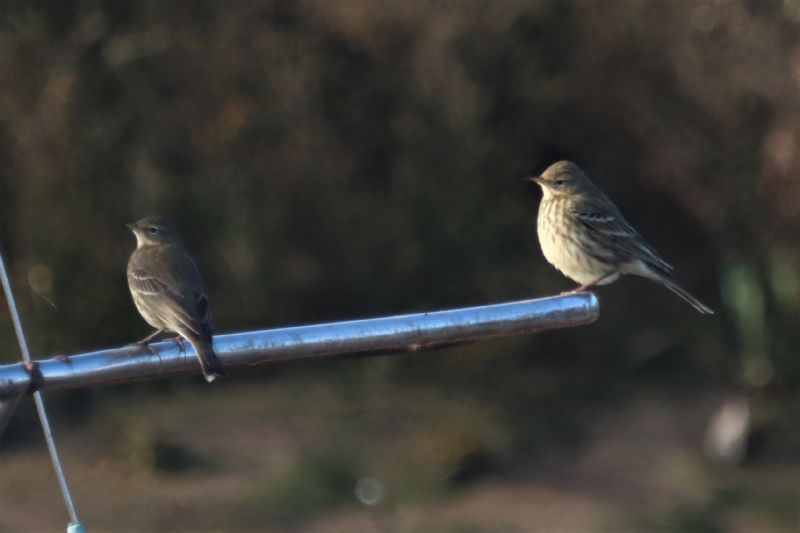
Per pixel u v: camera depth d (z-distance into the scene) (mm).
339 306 17406
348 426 15477
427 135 17297
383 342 6219
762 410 15383
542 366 16703
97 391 16156
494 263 17266
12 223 16969
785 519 13398
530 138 17516
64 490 5832
